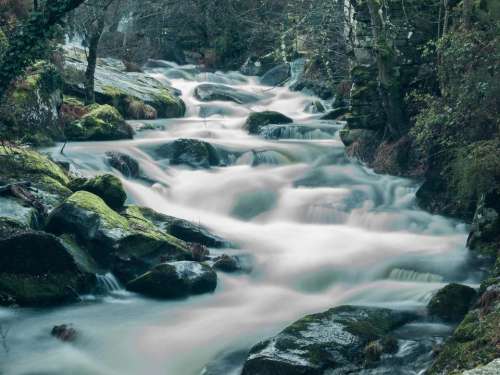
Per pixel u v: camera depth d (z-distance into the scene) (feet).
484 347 21.75
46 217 37.78
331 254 39.22
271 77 102.06
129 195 47.70
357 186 50.44
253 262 38.22
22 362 26.84
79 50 87.61
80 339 28.78
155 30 111.04
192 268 34.30
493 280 27.94
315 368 23.44
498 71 37.35
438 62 46.78
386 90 51.26
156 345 28.37
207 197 50.19
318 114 79.15
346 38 64.85
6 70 31.89
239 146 61.16
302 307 32.55
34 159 43.70
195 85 97.76
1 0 58.03
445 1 47.67
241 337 28.81
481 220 37.06
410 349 24.94
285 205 48.42
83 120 58.85
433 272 34.94
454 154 42.16
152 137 65.31
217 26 108.88
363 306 28.86
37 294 31.58
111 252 35.01
